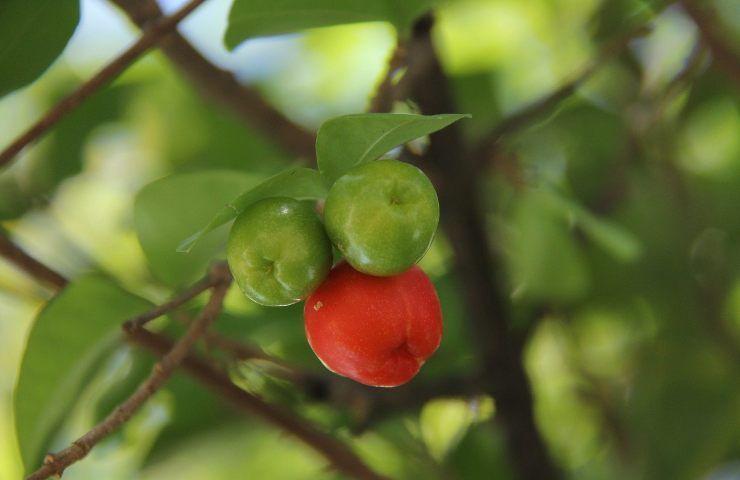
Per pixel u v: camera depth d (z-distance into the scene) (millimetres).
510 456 611
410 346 519
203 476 690
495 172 626
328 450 580
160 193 563
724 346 674
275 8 557
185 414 631
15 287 637
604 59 608
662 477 654
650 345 695
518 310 641
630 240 592
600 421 677
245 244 511
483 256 612
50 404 565
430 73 594
